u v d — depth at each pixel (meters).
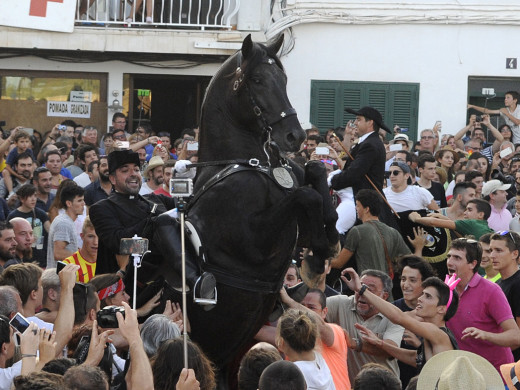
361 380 6.36
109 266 8.28
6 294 7.48
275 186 7.27
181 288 7.37
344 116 20.11
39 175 12.95
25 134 14.05
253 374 6.71
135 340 6.20
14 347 6.91
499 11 20.03
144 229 7.59
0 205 12.88
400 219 11.71
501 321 8.87
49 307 8.38
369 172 11.20
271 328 8.36
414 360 8.59
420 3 20.00
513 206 14.34
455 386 5.77
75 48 19.11
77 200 11.57
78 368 5.59
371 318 8.95
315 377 7.09
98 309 7.84
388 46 20.05
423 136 17.78
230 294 7.23
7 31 19.03
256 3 19.70
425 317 8.27
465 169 16.03
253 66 7.30
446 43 20.11
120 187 8.15
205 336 7.42
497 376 6.27
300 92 20.02
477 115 20.27
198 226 7.30
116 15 19.50
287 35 19.89
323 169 7.30
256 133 7.43
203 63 19.88
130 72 19.89
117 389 6.66
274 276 7.33
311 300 8.67
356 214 11.16
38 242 12.20
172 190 7.11
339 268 10.92
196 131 17.25
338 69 20.02
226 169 7.35
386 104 20.16
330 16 19.83
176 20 19.67
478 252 9.02
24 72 19.81
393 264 10.73
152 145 16.88
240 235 7.16
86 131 17.02
